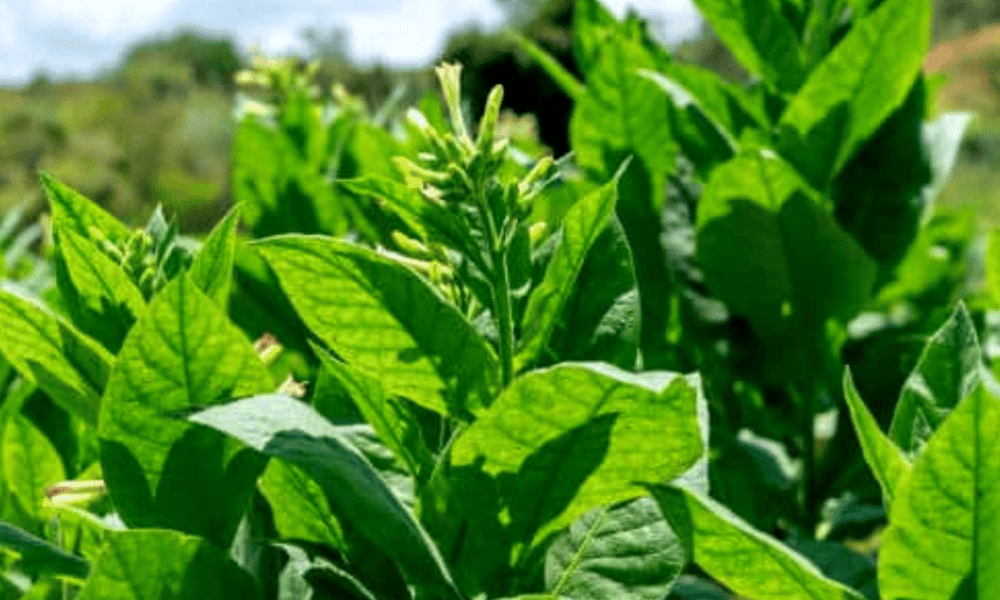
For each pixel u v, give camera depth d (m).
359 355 2.51
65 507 2.43
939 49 49.84
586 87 3.73
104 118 35.94
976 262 5.92
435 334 2.49
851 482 3.59
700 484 2.47
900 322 4.78
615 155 3.74
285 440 2.32
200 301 2.41
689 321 3.73
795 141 3.59
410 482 2.61
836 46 3.48
